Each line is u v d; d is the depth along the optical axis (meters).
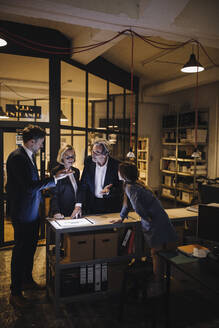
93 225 2.69
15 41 4.08
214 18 3.52
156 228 2.63
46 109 4.53
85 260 2.72
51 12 3.07
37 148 2.92
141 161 9.52
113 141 6.25
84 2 2.97
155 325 2.30
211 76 6.47
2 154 4.28
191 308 2.74
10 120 4.28
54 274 2.74
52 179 2.79
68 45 4.75
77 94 5.08
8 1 2.83
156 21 3.26
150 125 9.29
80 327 2.42
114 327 2.42
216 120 7.14
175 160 8.41
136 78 7.36
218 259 2.17
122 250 2.99
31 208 2.87
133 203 2.67
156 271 2.65
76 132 5.09
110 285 2.83
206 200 3.54
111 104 6.21
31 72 4.39
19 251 2.78
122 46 5.25
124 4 3.12
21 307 2.71
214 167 7.24
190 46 5.12
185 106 8.35
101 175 3.28
